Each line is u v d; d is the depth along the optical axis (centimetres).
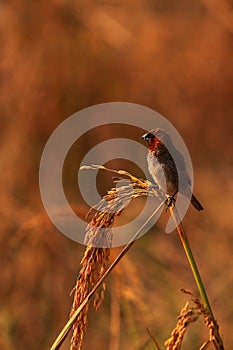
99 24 1697
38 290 1114
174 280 1180
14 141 1464
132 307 897
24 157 1443
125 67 1698
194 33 1719
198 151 1680
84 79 1639
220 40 1697
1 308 1079
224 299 1119
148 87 1700
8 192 1305
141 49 1719
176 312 1058
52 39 1617
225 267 1244
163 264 1268
